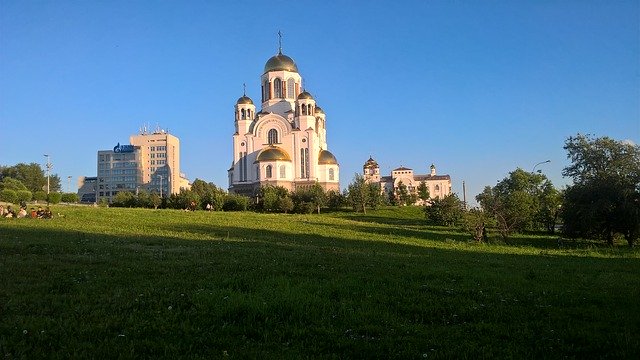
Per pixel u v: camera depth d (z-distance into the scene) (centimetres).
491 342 901
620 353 834
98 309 1059
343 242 3841
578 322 1047
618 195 4509
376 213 10225
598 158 6681
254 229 4925
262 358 777
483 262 2369
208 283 1367
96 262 1814
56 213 5600
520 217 5241
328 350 841
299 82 14275
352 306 1138
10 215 4881
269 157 12700
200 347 834
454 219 6925
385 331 948
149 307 1090
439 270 1839
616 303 1254
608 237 4800
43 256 1948
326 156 13612
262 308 1045
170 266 1747
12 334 869
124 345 823
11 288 1254
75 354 768
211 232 4284
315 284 1357
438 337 928
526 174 9475
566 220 4847
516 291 1417
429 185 19875
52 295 1181
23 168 15150
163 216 6147
